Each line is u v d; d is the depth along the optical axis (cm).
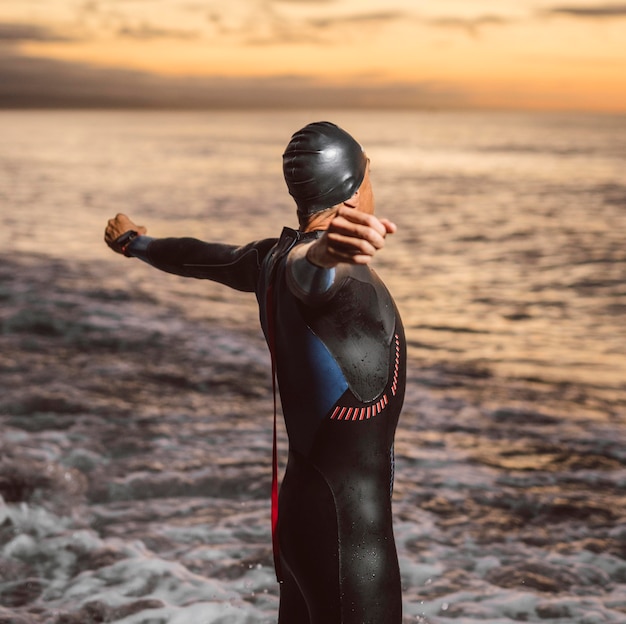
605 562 378
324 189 193
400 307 1293
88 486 455
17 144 11025
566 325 1148
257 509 433
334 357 191
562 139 19725
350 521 198
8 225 2202
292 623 214
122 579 354
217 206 3244
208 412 604
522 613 331
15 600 335
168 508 433
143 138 15788
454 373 782
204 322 947
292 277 178
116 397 634
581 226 2820
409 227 2753
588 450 538
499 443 552
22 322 899
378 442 200
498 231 2648
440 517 427
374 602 197
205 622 323
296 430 202
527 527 416
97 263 1452
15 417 576
